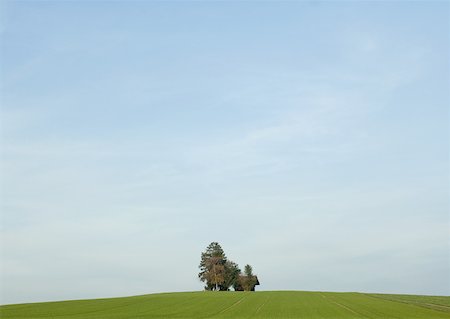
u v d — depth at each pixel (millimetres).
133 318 51000
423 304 64000
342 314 53375
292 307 62594
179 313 56844
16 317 53688
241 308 62250
